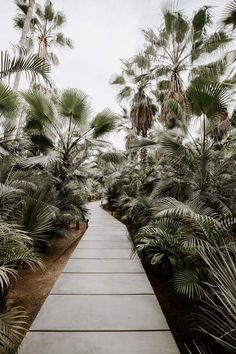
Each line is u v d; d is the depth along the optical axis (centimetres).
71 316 203
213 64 575
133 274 305
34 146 489
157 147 447
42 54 975
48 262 349
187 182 411
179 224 307
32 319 200
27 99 446
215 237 226
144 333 181
